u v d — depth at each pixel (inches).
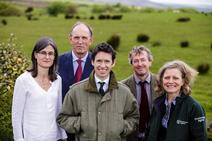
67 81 293.7
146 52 282.5
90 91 240.5
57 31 1951.3
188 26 2122.3
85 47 292.4
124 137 248.2
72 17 2549.2
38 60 244.4
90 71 295.3
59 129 258.2
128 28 2076.8
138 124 255.0
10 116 390.9
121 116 240.7
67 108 245.8
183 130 229.6
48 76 250.4
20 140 243.3
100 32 1930.4
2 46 414.6
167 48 1504.7
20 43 1571.1
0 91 390.9
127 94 246.1
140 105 284.0
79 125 239.5
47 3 4891.7
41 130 242.5
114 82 241.8
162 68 241.1
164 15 2662.4
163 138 236.2
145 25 2193.7
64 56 298.2
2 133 386.9
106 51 236.7
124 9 3688.5
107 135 236.8
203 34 1860.2
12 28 2020.2
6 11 2721.5
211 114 709.3
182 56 1360.7
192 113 229.1
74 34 291.3
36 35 1806.1
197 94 887.7
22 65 404.2
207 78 1054.4
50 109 245.6
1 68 398.9
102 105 238.8
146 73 283.0
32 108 241.9
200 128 227.8
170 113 235.5
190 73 237.5
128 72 1103.6
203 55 1384.1
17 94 242.2
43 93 243.0
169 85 234.1
